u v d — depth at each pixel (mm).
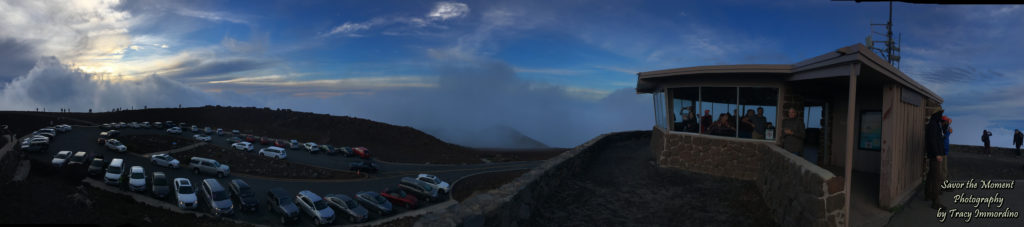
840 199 6902
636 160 15375
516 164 78312
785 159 8844
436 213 6500
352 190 45688
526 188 8570
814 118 14758
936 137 9109
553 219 9156
